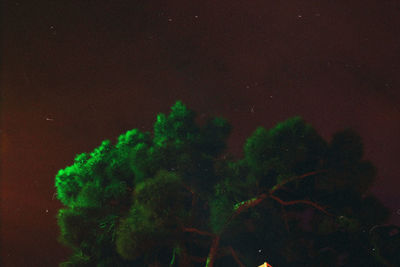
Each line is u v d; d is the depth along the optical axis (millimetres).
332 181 9828
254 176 9828
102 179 9422
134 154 8961
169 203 8125
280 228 10281
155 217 8039
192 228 9031
